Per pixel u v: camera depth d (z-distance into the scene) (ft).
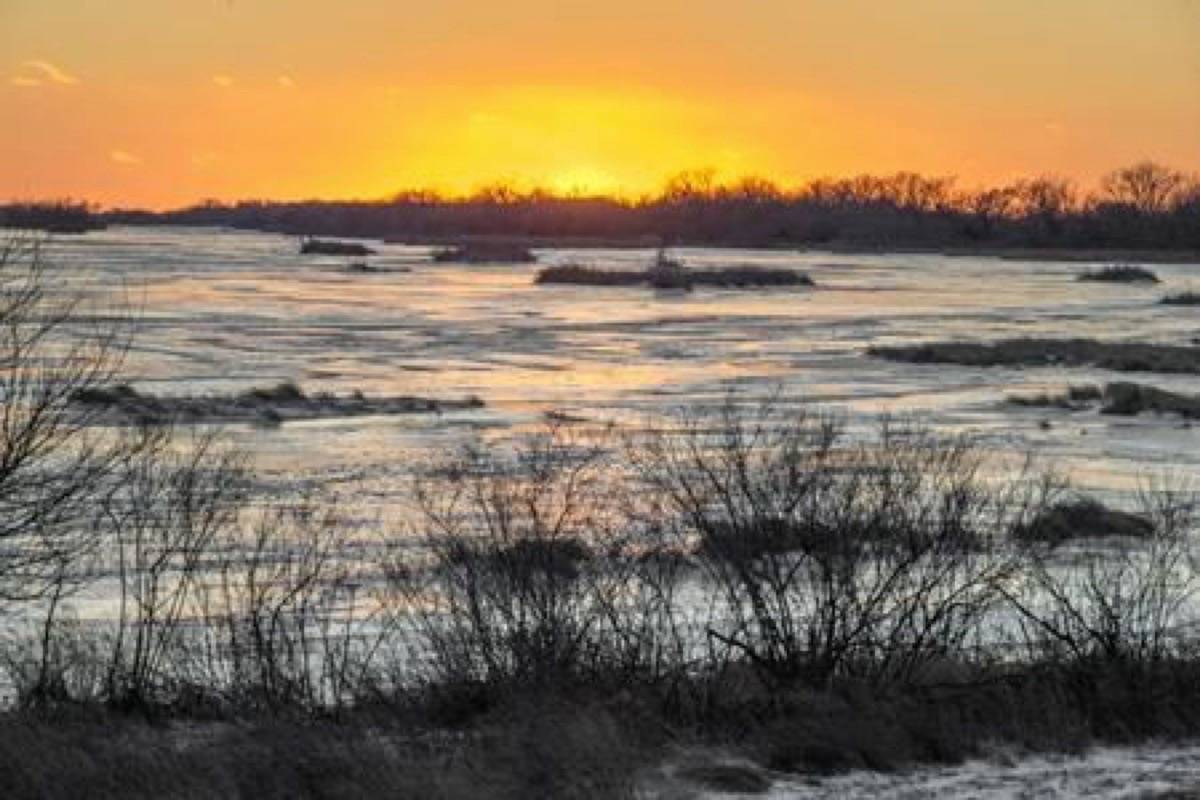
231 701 45.55
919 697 44.34
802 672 45.55
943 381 260.83
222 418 184.65
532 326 382.83
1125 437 182.70
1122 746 43.19
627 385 246.06
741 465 60.29
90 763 36.14
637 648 45.78
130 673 47.80
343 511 105.19
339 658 52.16
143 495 67.10
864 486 56.03
